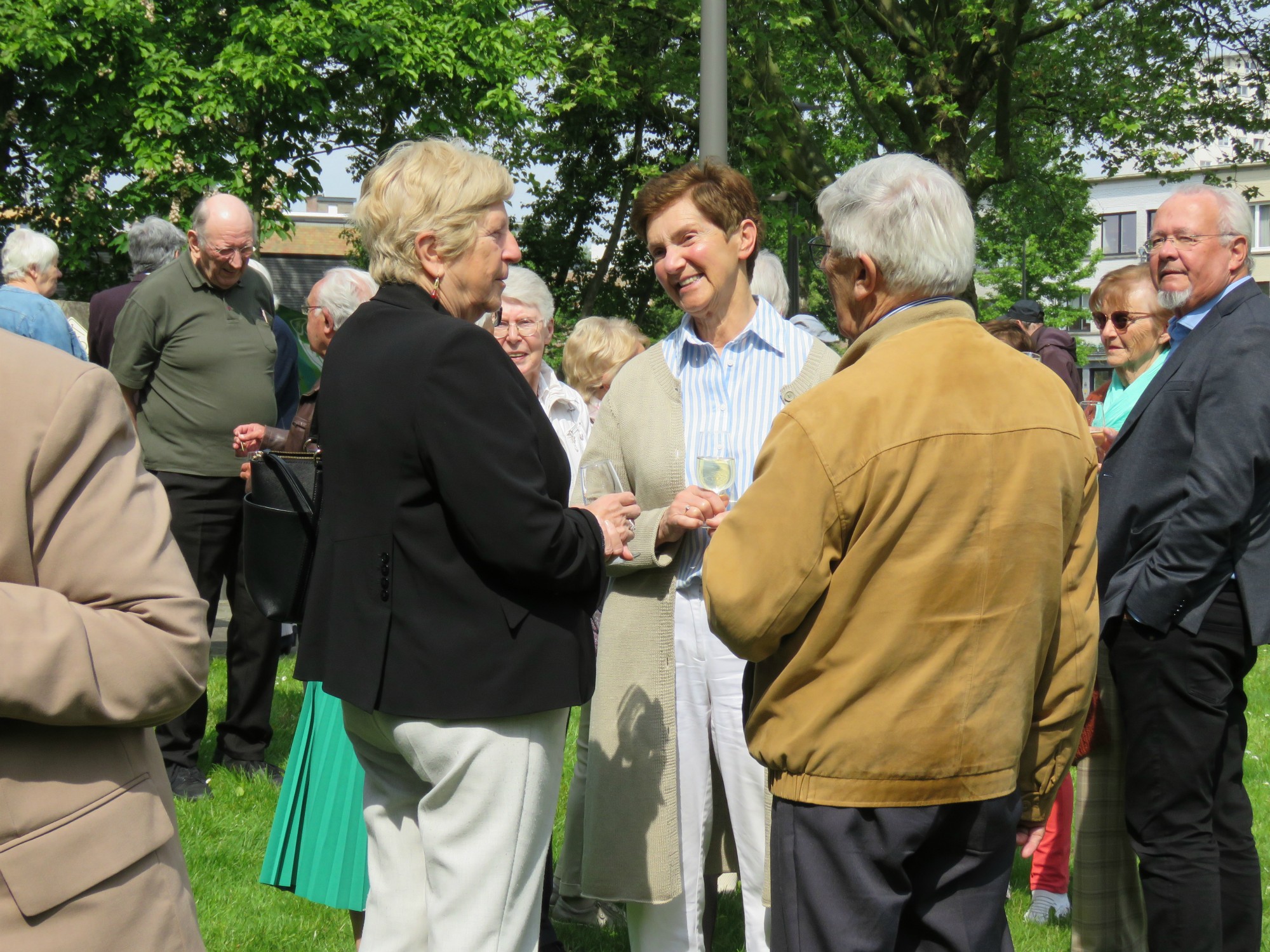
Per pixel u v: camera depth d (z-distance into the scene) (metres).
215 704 5.74
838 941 1.92
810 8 15.79
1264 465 2.74
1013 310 8.43
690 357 2.94
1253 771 5.39
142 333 4.50
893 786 1.92
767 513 1.94
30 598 1.43
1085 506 2.10
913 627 1.91
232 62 14.27
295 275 34.72
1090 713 3.10
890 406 1.93
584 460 3.01
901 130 18.23
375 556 2.06
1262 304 2.85
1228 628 2.83
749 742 2.08
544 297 4.03
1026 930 3.69
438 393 1.99
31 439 1.46
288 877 2.92
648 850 2.78
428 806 2.11
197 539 4.61
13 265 5.48
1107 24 17.42
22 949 1.43
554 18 16.89
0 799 1.43
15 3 14.02
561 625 2.10
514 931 2.07
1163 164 18.41
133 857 1.52
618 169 25.70
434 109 16.11
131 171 15.42
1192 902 2.80
